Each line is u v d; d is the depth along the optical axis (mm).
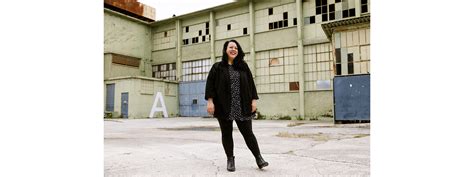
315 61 15398
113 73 18812
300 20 15594
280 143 4754
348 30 10703
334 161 3174
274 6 16797
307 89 15484
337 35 10867
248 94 2820
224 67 2855
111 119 16000
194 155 3664
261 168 2834
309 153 3693
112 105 18172
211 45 18859
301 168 2863
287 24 16312
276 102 16359
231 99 2770
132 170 2836
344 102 9930
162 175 2656
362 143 4684
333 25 10812
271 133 6695
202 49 19500
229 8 18516
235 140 5250
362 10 14320
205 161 3264
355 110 9766
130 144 4797
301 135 6113
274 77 16594
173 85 19938
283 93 16203
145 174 2688
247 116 2775
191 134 6785
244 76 2838
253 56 17109
